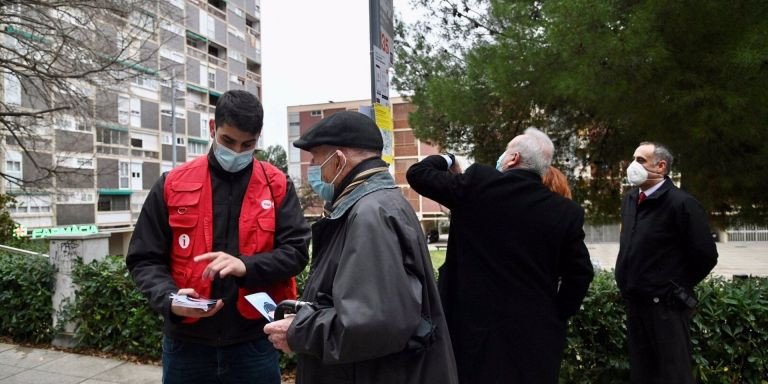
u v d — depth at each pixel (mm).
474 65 6816
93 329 4852
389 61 3723
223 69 43719
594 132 7426
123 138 31672
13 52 9086
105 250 5270
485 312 2102
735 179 5594
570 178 7832
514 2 6383
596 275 3863
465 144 8484
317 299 1553
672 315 2840
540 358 2051
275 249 2158
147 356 4703
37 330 5152
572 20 4895
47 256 5426
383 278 1406
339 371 1545
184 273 2078
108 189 30359
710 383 3436
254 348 2180
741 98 4523
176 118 36688
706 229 2799
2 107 10844
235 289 2096
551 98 6191
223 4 44031
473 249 2168
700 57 4922
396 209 1543
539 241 2129
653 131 5508
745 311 3354
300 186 36156
